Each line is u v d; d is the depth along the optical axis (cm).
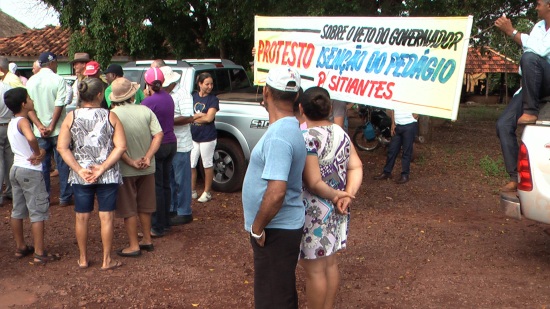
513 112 573
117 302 471
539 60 532
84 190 529
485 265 559
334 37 680
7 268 547
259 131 799
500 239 645
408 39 628
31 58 2020
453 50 600
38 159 546
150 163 573
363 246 615
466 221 722
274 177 325
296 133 339
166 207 652
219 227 683
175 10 1284
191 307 461
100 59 1355
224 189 844
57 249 601
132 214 571
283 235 344
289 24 717
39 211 552
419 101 627
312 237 374
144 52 1433
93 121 516
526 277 527
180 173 686
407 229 680
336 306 461
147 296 482
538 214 515
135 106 570
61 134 518
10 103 543
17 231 568
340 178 387
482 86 3581
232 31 1277
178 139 679
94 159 518
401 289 498
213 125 779
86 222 539
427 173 1041
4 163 781
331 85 689
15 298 478
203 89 770
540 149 509
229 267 551
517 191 548
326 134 378
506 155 575
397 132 945
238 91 921
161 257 579
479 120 2286
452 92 604
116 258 574
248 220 355
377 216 740
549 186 505
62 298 479
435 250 604
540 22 549
